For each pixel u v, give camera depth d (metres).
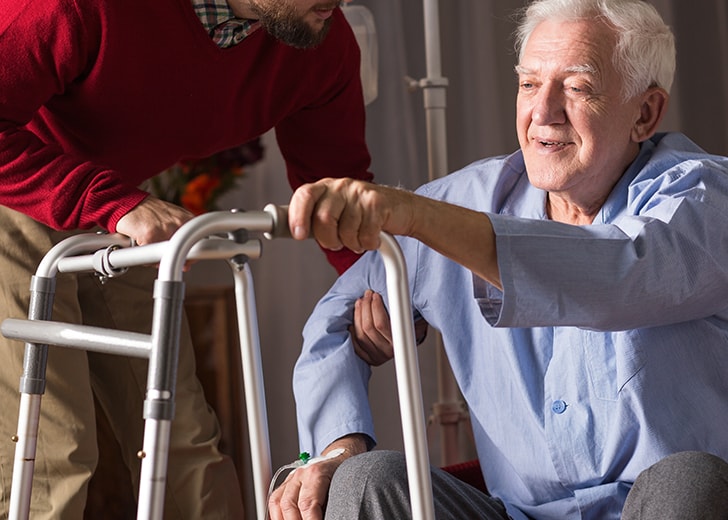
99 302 1.90
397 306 1.03
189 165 2.60
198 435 1.95
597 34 1.35
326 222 1.00
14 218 1.72
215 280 2.84
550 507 1.38
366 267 1.65
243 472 2.57
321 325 1.60
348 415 1.51
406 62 3.08
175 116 1.66
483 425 1.47
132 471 2.03
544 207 1.49
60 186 1.41
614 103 1.35
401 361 1.03
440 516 1.28
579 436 1.35
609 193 1.42
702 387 1.30
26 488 1.21
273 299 3.10
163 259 0.95
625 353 1.30
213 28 1.62
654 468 1.13
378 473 1.20
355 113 2.01
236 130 1.80
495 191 1.53
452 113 3.12
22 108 1.48
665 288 1.19
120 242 1.26
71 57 1.49
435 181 1.63
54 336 1.14
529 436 1.41
